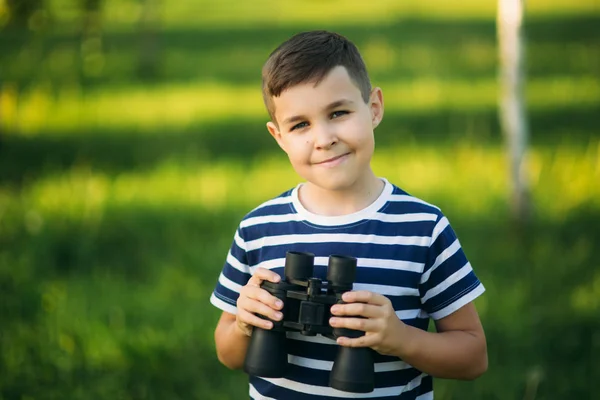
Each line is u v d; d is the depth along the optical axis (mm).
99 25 14914
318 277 2480
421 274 2467
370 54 16047
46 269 5684
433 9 23984
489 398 3980
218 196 7324
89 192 7250
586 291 5016
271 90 2412
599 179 6996
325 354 2463
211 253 5949
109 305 5059
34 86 12414
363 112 2396
